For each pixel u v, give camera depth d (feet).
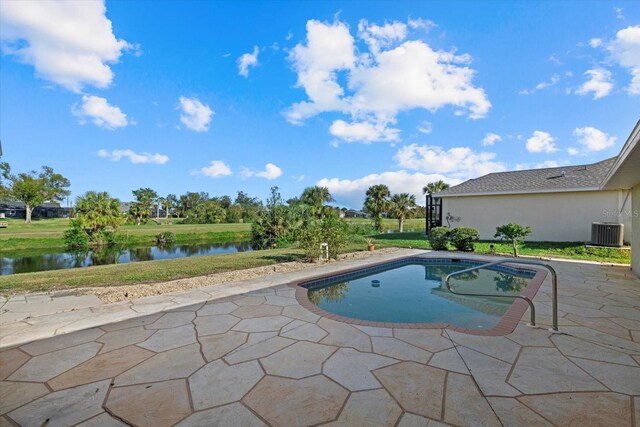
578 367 9.37
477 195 50.62
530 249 39.73
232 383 8.59
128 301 16.89
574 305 16.02
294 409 7.39
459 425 6.77
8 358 10.14
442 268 31.99
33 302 16.61
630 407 7.38
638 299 17.17
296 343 11.35
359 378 8.82
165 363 9.80
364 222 93.81
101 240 78.33
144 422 6.94
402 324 13.37
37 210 195.62
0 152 16.14
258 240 67.46
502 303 19.98
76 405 7.59
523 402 7.61
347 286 24.84
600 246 35.40
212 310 15.35
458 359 9.96
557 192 43.88
